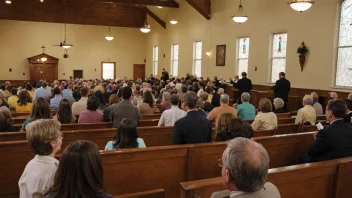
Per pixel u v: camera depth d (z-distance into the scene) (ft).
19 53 64.95
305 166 8.29
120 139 9.84
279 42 36.24
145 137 14.76
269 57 37.24
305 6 25.02
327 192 8.96
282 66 35.91
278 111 21.07
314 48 31.48
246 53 41.78
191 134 11.17
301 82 33.04
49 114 12.01
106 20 66.85
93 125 15.24
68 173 4.31
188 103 11.49
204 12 48.42
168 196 10.21
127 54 73.56
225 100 16.47
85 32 69.56
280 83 29.37
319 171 8.61
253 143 4.75
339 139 9.55
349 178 9.25
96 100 16.01
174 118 15.21
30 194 5.97
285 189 8.12
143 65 74.95
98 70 71.31
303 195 8.48
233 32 43.62
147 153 9.62
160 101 29.63
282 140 12.36
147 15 70.59
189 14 54.85
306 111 17.26
